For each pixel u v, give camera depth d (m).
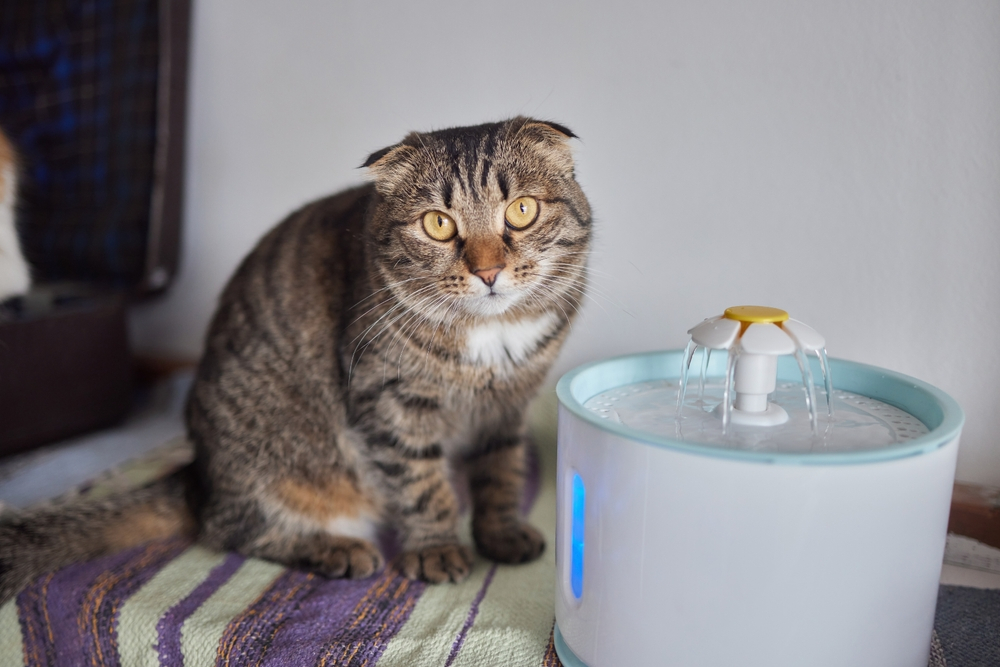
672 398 0.89
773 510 0.64
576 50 1.43
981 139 1.17
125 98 1.80
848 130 1.26
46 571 1.15
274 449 1.23
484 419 1.24
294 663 0.95
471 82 1.53
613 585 0.74
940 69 1.18
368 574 1.13
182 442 1.69
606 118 1.43
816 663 0.69
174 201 1.83
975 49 1.15
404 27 1.56
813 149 1.29
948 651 0.94
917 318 1.27
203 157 1.85
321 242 1.24
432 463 1.18
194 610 1.04
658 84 1.38
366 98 1.64
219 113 1.80
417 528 1.18
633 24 1.38
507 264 1.03
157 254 1.82
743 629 0.68
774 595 0.67
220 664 0.98
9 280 1.65
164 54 1.74
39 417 1.57
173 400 1.91
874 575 0.67
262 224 1.83
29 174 1.91
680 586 0.69
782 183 1.33
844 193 1.29
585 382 0.89
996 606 1.04
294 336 1.22
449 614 1.02
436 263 1.06
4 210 1.68
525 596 1.07
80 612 1.07
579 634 0.82
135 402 1.94
